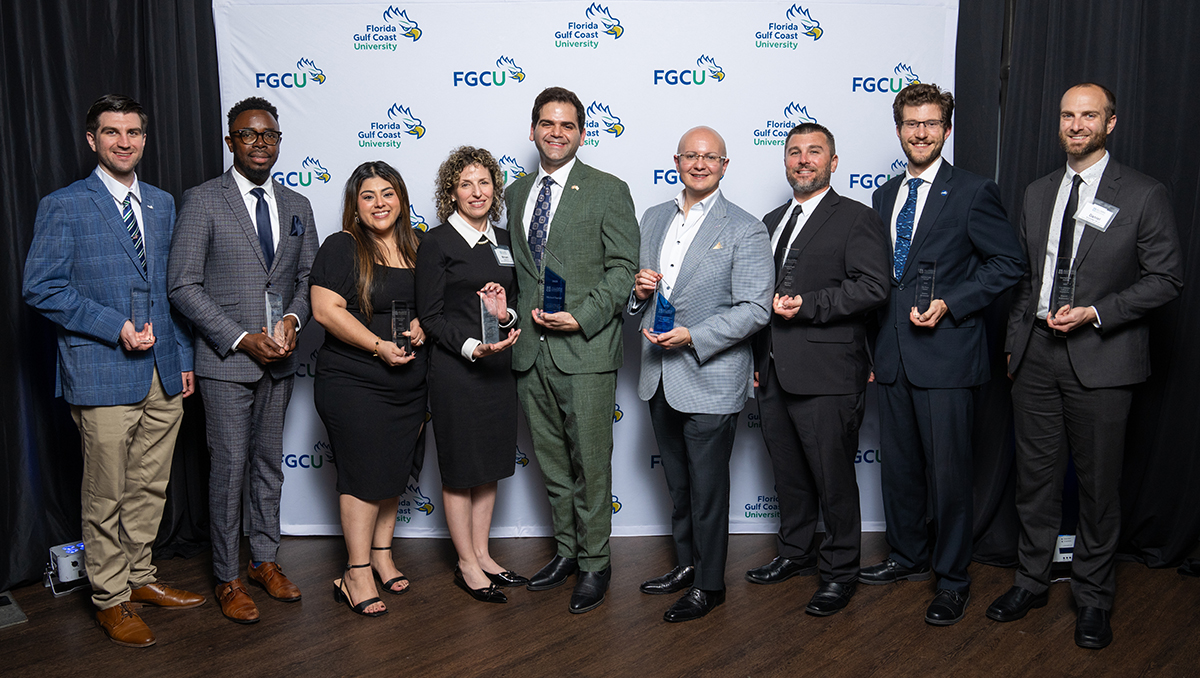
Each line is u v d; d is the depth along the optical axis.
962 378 2.56
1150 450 2.93
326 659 2.34
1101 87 2.40
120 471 2.51
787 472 2.83
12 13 2.83
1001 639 2.42
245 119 2.57
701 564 2.61
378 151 3.25
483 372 2.62
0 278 2.82
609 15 3.18
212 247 2.60
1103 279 2.41
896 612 2.61
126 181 2.52
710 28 3.18
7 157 2.82
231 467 2.64
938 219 2.57
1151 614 2.57
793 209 2.70
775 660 2.30
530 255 2.65
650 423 3.35
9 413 2.85
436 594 2.80
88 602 2.77
